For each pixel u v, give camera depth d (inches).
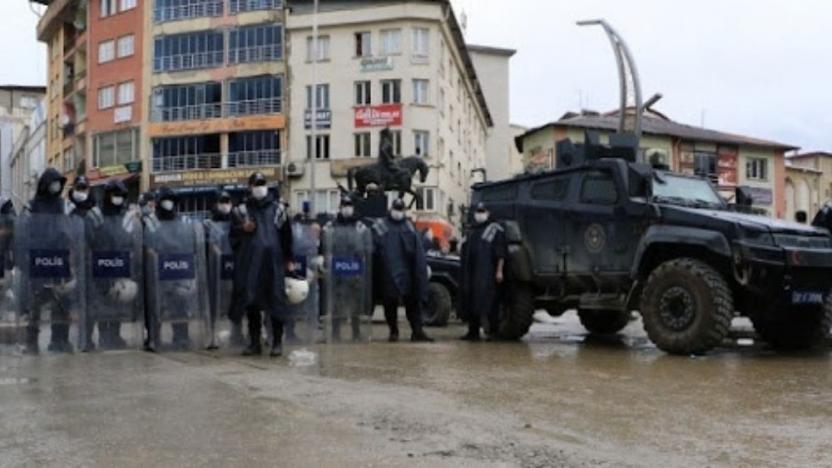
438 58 1923.0
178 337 390.6
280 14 1989.4
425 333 485.1
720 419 210.1
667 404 231.1
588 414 215.2
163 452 173.8
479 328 476.1
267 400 231.5
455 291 586.9
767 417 213.3
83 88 2329.0
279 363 327.6
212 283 406.9
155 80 2097.7
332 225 464.8
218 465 163.9
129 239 384.2
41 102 3083.2
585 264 435.2
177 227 394.9
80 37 2378.2
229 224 393.7
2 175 3715.6
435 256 600.4
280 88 1983.3
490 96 3021.7
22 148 3366.1
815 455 173.0
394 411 216.4
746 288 368.2
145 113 2110.0
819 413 219.5
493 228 458.3
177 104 2074.3
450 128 2092.8
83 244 371.6
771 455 173.0
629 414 215.8
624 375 292.7
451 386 260.8
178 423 200.7
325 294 443.2
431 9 1895.9
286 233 369.7
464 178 2356.1
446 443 181.6
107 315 379.2
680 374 297.0
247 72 2006.6
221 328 404.2
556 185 455.5
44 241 362.3
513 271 456.1
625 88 1104.8
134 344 385.1
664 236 388.5
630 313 508.4
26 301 358.3
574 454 172.7
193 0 2066.9
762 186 2250.2
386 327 584.7
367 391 248.4
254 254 357.7
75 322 367.6
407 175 1012.5
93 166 2231.8
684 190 432.8
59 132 2615.7
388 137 1015.0
